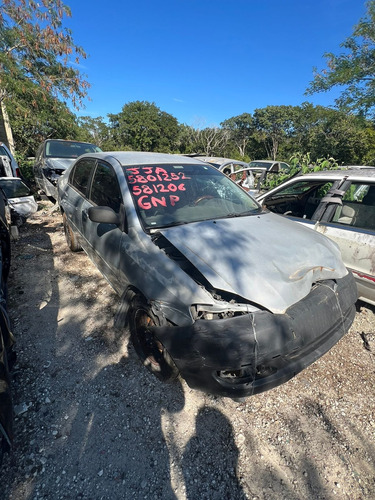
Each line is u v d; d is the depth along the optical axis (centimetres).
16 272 403
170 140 5016
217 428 199
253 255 209
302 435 196
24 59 854
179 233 228
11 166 679
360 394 229
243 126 5600
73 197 384
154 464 176
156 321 209
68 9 840
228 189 320
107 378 235
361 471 176
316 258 226
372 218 313
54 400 215
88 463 175
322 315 200
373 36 1177
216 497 160
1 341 183
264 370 184
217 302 185
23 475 167
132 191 265
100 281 383
